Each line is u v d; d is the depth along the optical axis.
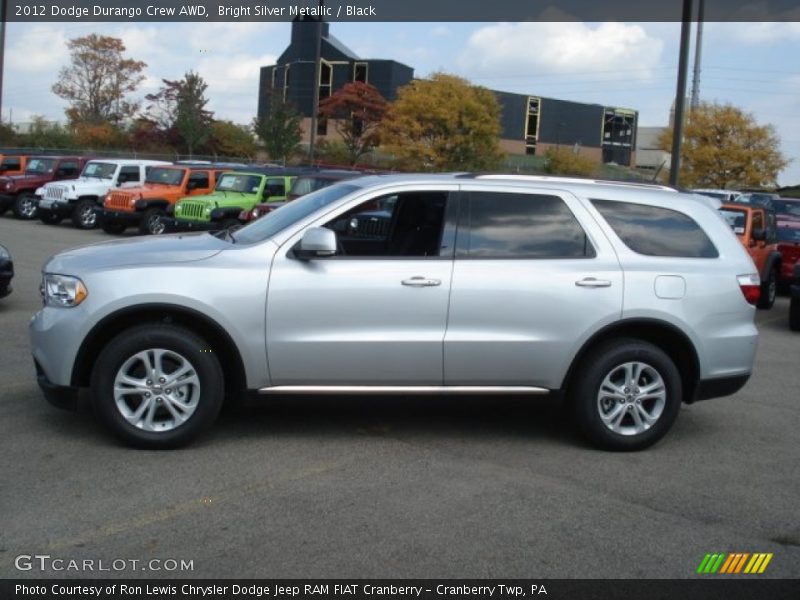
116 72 57.06
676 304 6.09
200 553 4.26
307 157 46.59
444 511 4.89
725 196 25.58
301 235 5.82
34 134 51.28
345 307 5.73
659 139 45.03
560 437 6.44
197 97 47.56
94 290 5.55
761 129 42.16
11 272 10.45
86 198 23.95
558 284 5.93
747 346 6.34
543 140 67.31
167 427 5.69
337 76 59.12
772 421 7.18
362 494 5.11
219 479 5.25
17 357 8.14
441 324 5.83
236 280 5.63
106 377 5.58
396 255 5.93
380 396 5.90
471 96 39.53
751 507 5.16
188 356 5.63
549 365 5.98
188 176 22.25
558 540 4.57
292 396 5.85
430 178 6.12
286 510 4.82
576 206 6.16
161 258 5.71
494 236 6.02
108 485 5.09
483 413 6.98
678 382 6.15
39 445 5.73
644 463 5.93
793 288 12.30
